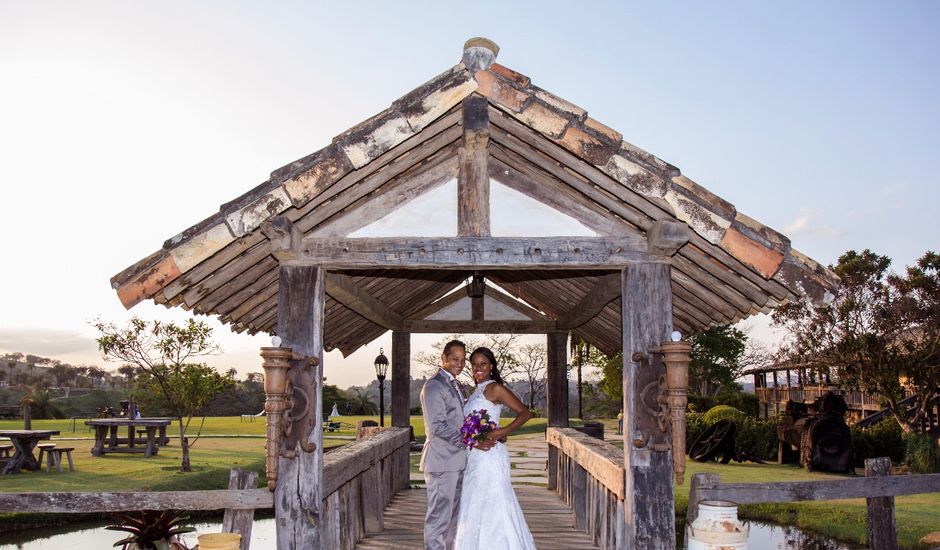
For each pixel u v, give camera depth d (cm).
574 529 728
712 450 1902
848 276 2228
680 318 670
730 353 3362
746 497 482
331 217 469
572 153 434
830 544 977
